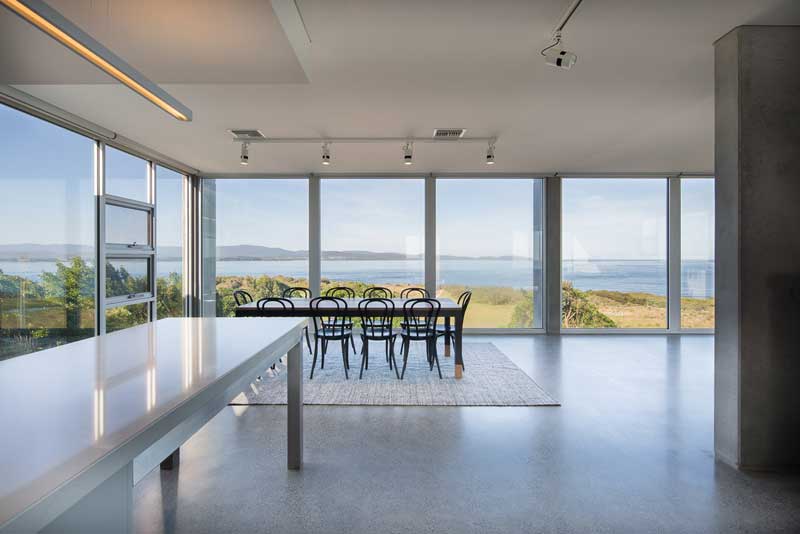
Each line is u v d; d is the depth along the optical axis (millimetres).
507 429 3188
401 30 2588
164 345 1954
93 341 2047
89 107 3885
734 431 2625
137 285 5414
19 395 1239
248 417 3438
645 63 3078
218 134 4758
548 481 2441
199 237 6945
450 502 2229
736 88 2609
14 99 3479
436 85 3428
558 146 5348
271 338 2123
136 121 4281
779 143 2596
